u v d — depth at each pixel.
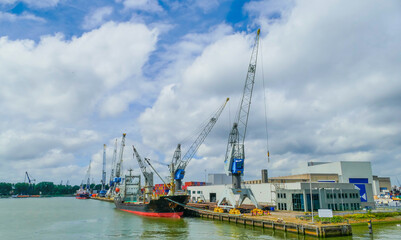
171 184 118.69
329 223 62.56
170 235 66.00
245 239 58.69
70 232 73.50
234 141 104.88
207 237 62.16
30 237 67.69
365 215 77.00
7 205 199.00
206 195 148.38
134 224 86.00
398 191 182.62
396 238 56.38
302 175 133.25
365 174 128.25
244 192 93.94
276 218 73.69
